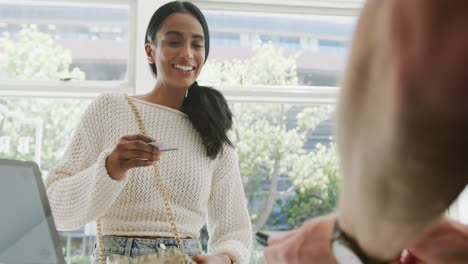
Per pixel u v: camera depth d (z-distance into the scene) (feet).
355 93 0.65
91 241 10.06
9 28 10.89
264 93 11.37
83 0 11.09
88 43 11.04
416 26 0.54
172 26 5.20
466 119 0.54
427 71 0.53
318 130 11.60
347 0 11.78
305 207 11.34
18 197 2.59
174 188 4.68
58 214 4.16
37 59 10.87
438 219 0.67
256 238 1.27
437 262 1.03
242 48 11.63
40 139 10.64
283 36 11.81
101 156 3.97
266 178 11.34
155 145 3.92
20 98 10.67
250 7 11.64
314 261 1.02
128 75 10.93
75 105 10.84
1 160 2.63
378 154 0.62
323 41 11.94
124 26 11.18
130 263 2.65
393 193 0.64
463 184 0.61
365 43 0.63
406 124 0.56
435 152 0.57
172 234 4.52
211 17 11.59
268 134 11.46
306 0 11.70
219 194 5.13
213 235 5.08
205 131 5.01
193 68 5.26
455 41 0.52
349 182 0.71
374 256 0.79
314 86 11.72
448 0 0.52
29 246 2.53
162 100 5.21
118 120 4.79
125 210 4.46
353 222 0.78
